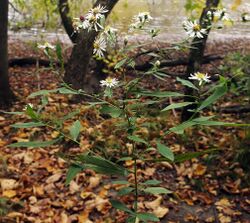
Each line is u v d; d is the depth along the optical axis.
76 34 7.08
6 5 6.33
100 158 1.52
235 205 4.14
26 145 1.47
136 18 1.99
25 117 6.03
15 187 4.29
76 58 6.65
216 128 5.59
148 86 7.66
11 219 3.77
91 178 4.48
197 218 3.91
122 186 4.38
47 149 5.08
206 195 4.28
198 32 1.85
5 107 6.50
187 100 5.66
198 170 4.64
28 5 8.88
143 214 1.60
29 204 4.07
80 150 4.88
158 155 4.85
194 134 5.35
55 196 4.22
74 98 6.62
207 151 1.47
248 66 6.21
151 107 5.81
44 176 4.60
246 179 4.48
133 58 1.84
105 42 1.81
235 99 6.44
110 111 1.64
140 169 4.69
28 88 7.54
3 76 6.49
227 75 6.81
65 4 7.58
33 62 9.23
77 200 4.16
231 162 4.72
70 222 3.80
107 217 3.90
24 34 12.98
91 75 7.20
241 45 12.99
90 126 5.57
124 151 4.72
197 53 5.73
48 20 8.65
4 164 4.71
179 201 4.20
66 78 6.82
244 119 5.90
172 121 5.77
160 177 4.62
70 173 1.44
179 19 15.67
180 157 1.47
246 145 4.82
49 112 5.84
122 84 1.77
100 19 1.78
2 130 5.68
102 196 4.21
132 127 1.64
